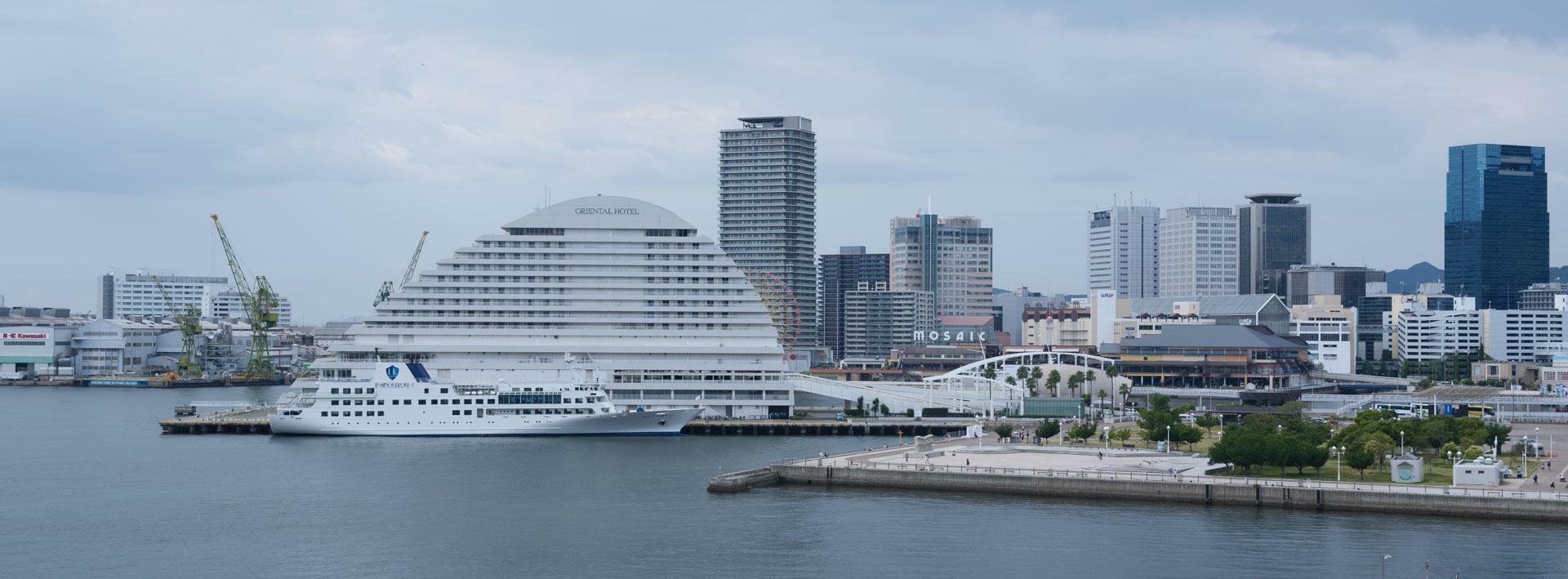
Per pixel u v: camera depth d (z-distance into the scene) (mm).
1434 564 184125
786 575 185500
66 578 185625
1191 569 184750
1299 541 197875
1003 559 192000
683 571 187875
